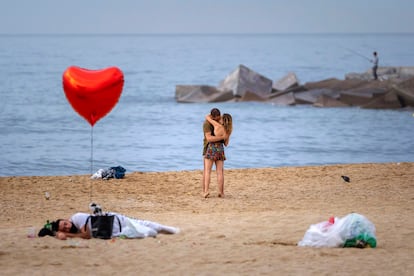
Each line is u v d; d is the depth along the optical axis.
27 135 67.88
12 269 17.67
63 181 35.78
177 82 155.75
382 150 58.72
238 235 22.05
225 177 37.25
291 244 20.81
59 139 64.88
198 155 54.59
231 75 105.75
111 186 34.38
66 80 25.47
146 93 121.88
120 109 94.12
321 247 20.22
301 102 97.75
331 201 30.52
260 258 18.89
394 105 91.69
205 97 102.88
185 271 17.59
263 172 38.78
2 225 24.94
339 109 92.56
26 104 100.62
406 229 22.81
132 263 18.42
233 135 67.81
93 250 19.84
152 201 30.56
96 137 66.38
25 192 32.75
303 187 34.31
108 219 21.50
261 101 100.94
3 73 181.00
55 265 18.19
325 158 54.06
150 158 53.12
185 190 33.50
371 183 35.38
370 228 20.34
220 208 28.92
